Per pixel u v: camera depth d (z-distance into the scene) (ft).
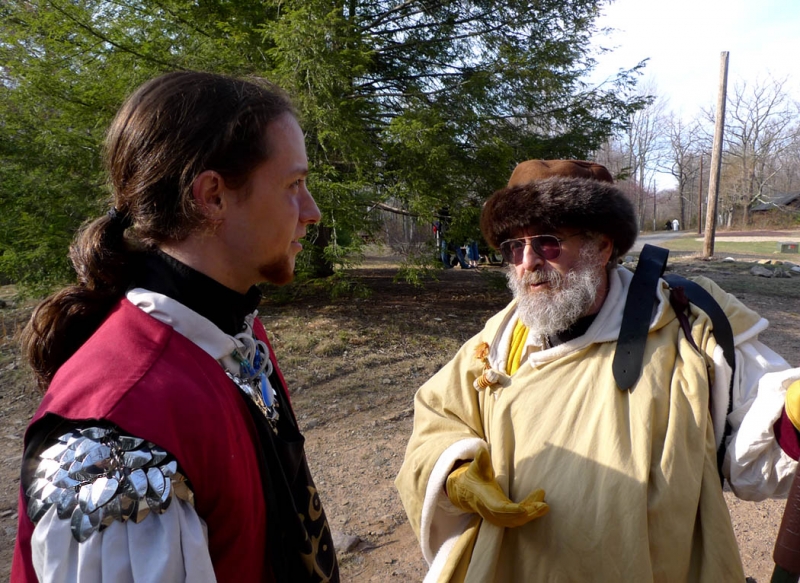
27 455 2.70
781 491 4.56
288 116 3.36
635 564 4.12
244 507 3.02
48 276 20.21
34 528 2.58
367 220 21.91
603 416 4.59
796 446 4.26
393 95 24.88
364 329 21.48
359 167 21.83
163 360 2.93
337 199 20.48
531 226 4.94
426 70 27.12
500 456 4.91
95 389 2.73
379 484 11.78
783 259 51.78
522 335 5.64
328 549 3.83
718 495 4.36
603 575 4.20
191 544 2.67
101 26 21.08
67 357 3.23
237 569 3.02
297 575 3.44
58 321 3.17
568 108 26.96
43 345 3.18
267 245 3.30
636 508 4.19
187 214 3.05
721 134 51.90
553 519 4.44
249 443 3.21
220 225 3.18
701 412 4.45
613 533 4.22
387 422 14.73
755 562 9.24
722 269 43.09
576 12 25.70
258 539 3.17
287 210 3.31
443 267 23.29
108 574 2.46
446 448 5.11
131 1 21.49
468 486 4.64
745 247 72.90
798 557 4.04
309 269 22.24
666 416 4.52
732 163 159.53
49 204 20.02
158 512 2.60
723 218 176.35
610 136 27.91
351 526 10.39
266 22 20.93
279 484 3.38
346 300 25.81
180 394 2.83
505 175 23.65
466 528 5.09
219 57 20.44
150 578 2.49
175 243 3.21
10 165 20.93
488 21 26.13
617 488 4.28
